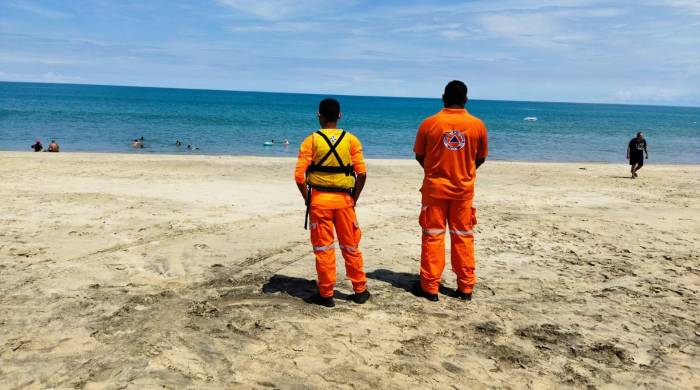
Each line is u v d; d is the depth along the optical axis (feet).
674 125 250.57
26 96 402.72
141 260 18.15
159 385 9.75
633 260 19.83
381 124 186.70
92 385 9.70
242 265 17.98
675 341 12.52
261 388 9.76
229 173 47.01
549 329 13.05
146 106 291.79
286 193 35.58
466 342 12.16
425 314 13.84
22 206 27.25
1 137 96.99
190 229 23.31
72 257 18.29
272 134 123.85
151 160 56.39
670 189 43.83
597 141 129.39
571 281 17.06
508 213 29.86
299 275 17.02
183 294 14.85
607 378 10.64
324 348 11.56
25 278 15.79
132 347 11.34
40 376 9.98
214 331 12.33
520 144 116.16
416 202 33.24
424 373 10.56
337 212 13.87
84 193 32.19
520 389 10.08
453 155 14.12
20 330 12.05
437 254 14.74
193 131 127.03
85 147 85.66
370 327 12.85
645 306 14.84
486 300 15.07
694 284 16.96
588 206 33.24
